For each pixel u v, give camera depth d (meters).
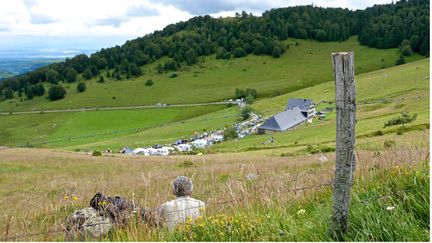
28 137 165.12
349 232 4.45
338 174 4.39
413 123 64.38
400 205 4.65
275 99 171.50
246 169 22.14
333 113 128.38
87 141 147.12
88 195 12.28
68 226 5.62
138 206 5.96
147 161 54.38
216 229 4.83
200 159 47.69
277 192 6.28
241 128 129.62
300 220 5.08
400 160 6.69
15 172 48.16
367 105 115.19
